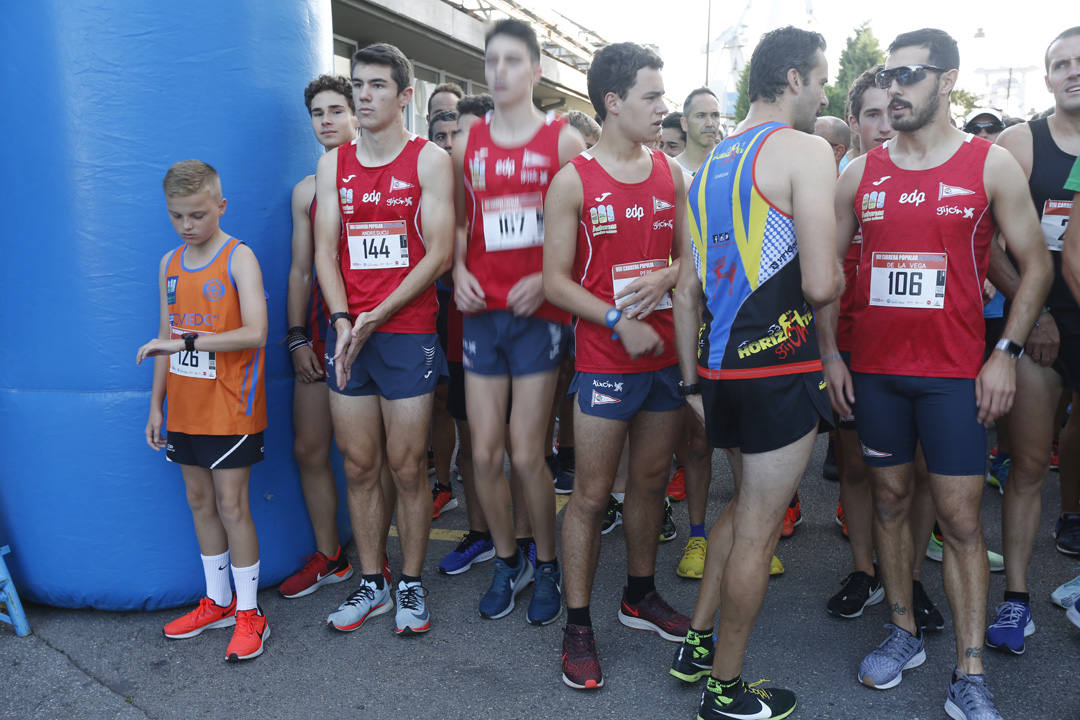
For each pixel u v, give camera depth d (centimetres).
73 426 266
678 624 259
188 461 254
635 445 249
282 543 298
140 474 270
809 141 185
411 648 257
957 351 215
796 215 184
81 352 263
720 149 203
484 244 253
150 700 227
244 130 274
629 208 229
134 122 258
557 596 275
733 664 207
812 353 196
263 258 284
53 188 258
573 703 225
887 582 239
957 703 212
